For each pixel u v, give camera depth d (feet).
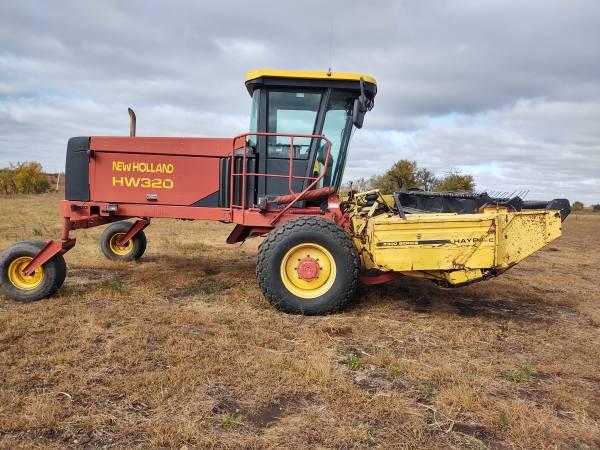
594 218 103.14
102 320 15.19
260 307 17.78
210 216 20.07
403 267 17.04
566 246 45.85
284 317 16.76
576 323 17.70
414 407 10.58
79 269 24.04
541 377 12.60
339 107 20.25
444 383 11.82
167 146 20.30
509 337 15.65
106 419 9.50
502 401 10.94
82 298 18.21
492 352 14.14
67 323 14.98
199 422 9.57
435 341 14.93
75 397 10.38
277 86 19.92
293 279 17.44
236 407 10.26
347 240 17.19
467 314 18.33
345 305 17.34
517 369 12.80
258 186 20.17
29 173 122.52
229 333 14.53
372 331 15.58
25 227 42.42
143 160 20.38
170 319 15.64
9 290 17.93
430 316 17.57
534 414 10.33
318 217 17.66
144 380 11.07
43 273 18.03
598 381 12.46
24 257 17.95
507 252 16.84
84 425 9.34
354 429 9.50
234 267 25.81
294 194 19.17
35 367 11.78
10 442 8.72
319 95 20.04
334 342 14.48
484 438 9.52
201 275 23.03
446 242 16.83
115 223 26.40
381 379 11.98
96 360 12.25
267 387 11.09
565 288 24.12
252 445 8.91
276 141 20.15
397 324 16.37
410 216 17.83
